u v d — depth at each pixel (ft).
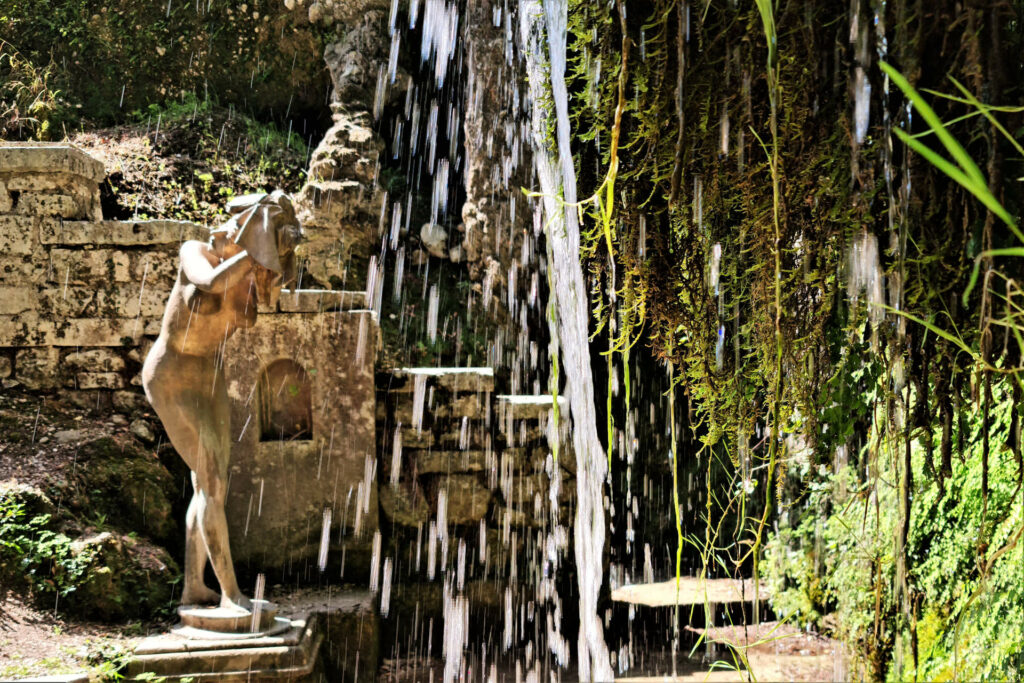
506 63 27.17
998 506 8.98
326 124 31.35
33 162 19.65
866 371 4.55
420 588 20.10
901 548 4.33
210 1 29.73
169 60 29.86
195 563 15.57
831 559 18.88
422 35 29.84
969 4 3.07
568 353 6.60
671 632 21.56
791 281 4.15
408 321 26.05
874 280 3.73
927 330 3.87
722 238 4.28
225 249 14.62
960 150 1.93
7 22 29.17
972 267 3.50
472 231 27.25
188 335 14.70
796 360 4.45
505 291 27.07
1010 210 3.36
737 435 5.01
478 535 20.75
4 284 19.77
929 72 3.27
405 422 20.75
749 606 22.56
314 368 19.85
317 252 25.59
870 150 3.48
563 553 21.09
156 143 27.50
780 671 17.95
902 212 3.36
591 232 4.52
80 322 19.94
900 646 11.71
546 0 4.66
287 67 30.48
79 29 29.43
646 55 3.74
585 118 4.31
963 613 5.02
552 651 19.90
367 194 26.48
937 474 4.18
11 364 19.81
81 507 17.67
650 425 27.17
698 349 4.59
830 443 4.75
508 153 27.40
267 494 19.53
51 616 15.29
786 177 3.75
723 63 3.59
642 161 3.97
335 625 17.54
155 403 14.83
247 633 14.89
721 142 3.63
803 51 3.44
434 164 30.35
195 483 15.29
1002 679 9.64
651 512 27.55
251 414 19.63
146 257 20.10
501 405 21.31
